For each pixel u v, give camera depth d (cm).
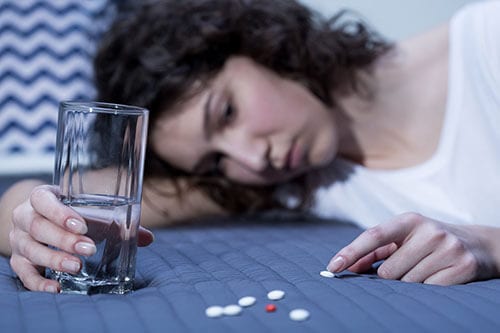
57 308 53
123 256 57
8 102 136
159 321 49
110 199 56
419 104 101
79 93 137
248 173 99
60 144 58
